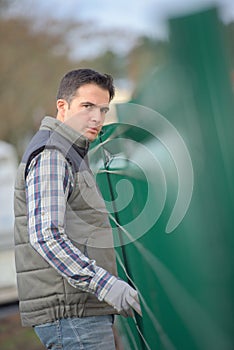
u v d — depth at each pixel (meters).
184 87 2.12
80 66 21.19
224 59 2.04
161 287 2.71
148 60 20.11
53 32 21.11
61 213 3.01
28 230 3.05
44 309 3.15
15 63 20.73
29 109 20.70
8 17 20.77
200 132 2.11
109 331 3.19
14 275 9.85
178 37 2.08
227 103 2.04
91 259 3.15
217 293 2.23
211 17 2.04
